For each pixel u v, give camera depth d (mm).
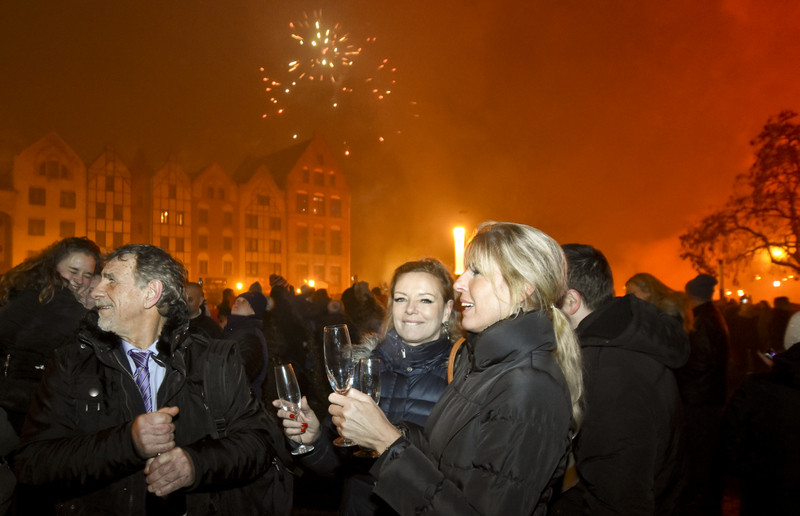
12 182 32219
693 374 3670
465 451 1372
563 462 1495
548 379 1379
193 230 37562
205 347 2016
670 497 2068
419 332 2439
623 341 2016
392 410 2355
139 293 1884
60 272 2811
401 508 1360
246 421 1995
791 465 2082
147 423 1643
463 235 6949
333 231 43938
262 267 40250
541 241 1534
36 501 2436
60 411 1807
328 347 2080
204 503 1884
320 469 2209
